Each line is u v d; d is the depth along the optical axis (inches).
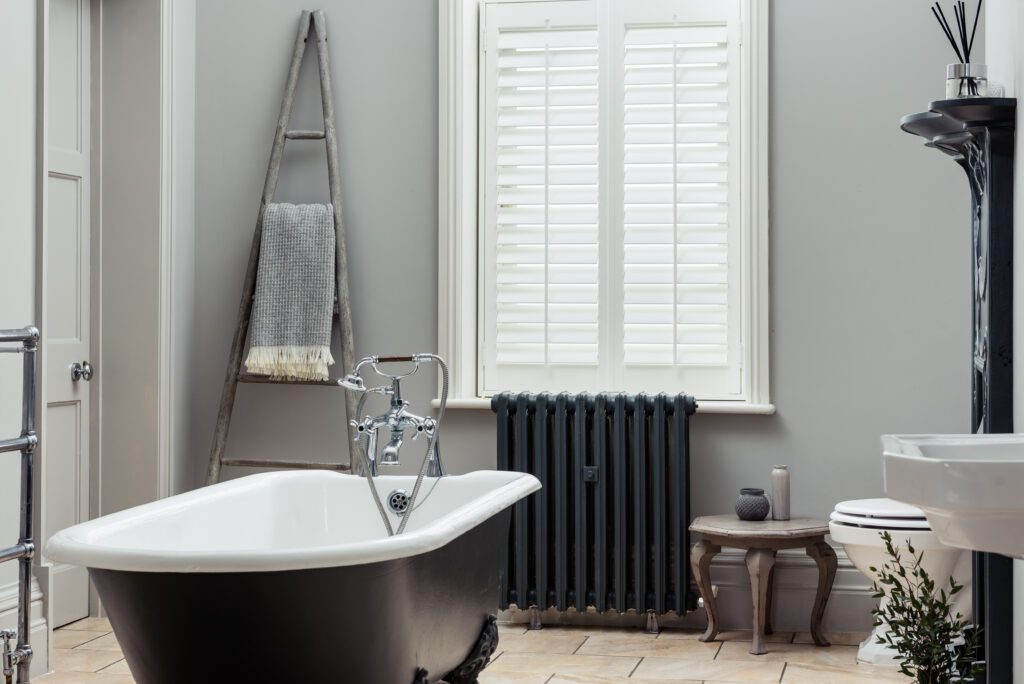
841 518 130.2
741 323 159.3
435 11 164.1
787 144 154.1
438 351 162.9
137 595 87.4
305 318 159.6
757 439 154.8
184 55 166.2
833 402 152.9
